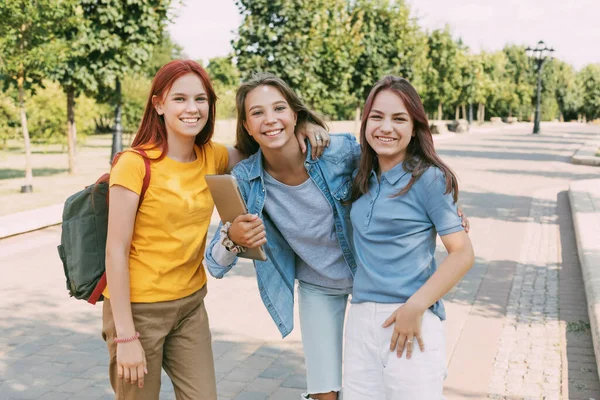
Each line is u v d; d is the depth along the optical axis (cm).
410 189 234
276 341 487
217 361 446
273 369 434
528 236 869
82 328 528
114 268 227
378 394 244
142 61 1523
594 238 752
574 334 484
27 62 1224
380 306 239
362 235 244
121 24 1435
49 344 491
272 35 1677
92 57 1449
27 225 918
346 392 250
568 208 1105
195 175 244
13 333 514
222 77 5234
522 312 542
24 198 1195
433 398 232
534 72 6975
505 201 1179
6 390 409
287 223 268
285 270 281
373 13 2633
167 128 239
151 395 248
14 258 767
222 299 596
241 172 265
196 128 236
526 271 683
